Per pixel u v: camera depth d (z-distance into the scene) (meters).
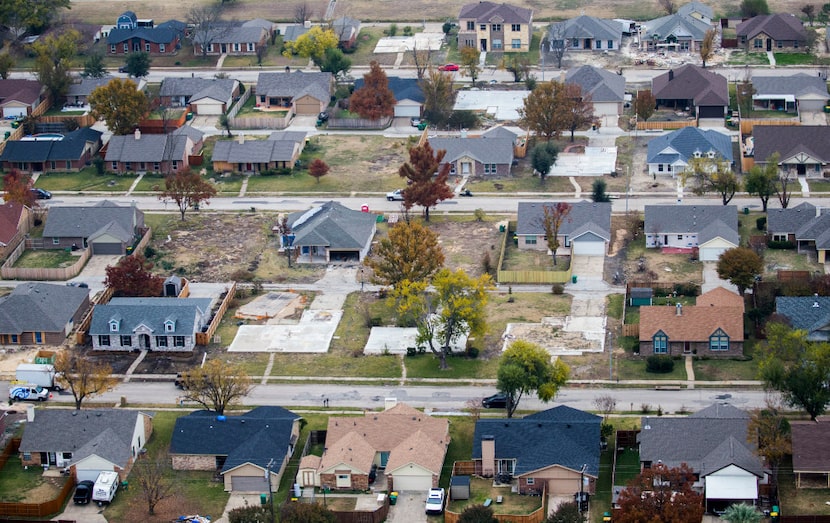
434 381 175.88
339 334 189.38
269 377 178.38
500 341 185.12
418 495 150.88
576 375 175.25
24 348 188.00
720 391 169.88
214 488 153.88
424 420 159.88
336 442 156.50
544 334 186.38
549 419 158.12
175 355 185.25
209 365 165.75
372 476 154.50
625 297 195.62
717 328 177.88
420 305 180.88
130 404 172.12
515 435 154.50
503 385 162.25
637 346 180.75
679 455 150.00
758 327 182.25
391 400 165.62
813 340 177.50
